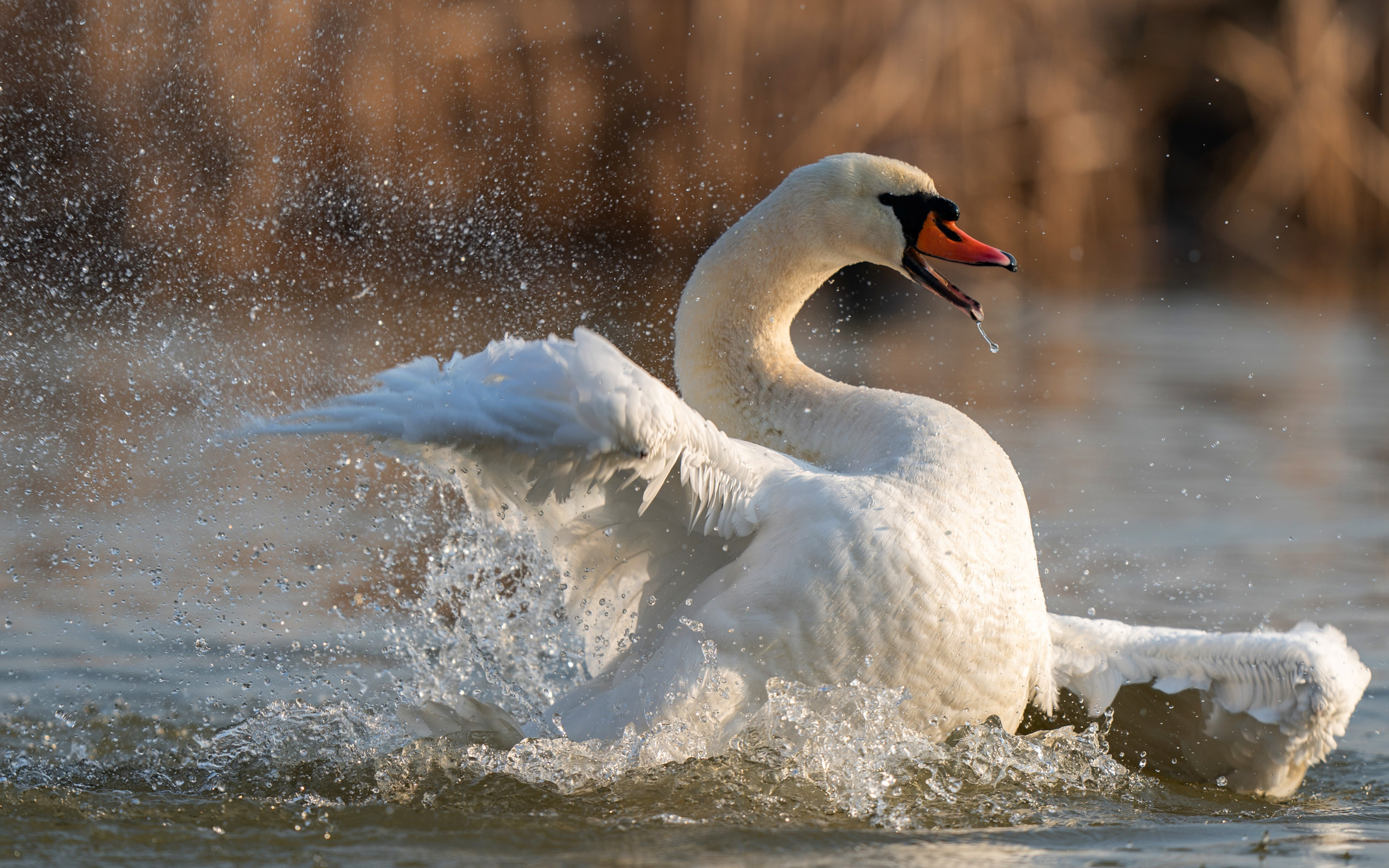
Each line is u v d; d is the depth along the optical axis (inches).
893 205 325.1
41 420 589.3
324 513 493.0
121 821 248.7
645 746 257.8
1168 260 1119.0
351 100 893.2
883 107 997.2
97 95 835.4
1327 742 294.2
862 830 244.4
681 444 254.1
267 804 259.1
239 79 863.7
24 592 407.2
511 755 264.7
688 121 989.2
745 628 254.2
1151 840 243.4
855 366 780.6
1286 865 227.9
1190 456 592.4
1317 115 1084.5
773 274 319.3
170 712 327.0
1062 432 634.2
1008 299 1040.2
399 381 265.9
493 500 273.4
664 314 832.3
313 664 361.4
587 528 270.7
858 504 258.1
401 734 299.1
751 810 253.4
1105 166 1072.2
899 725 262.4
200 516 482.0
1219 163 1128.8
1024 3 1035.3
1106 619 373.1
